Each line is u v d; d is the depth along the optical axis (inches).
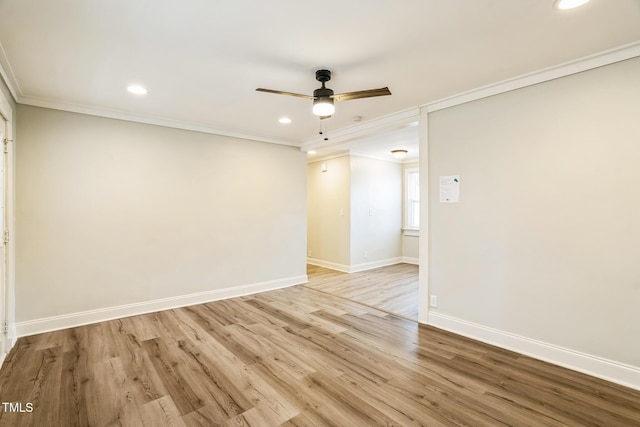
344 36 83.4
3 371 96.6
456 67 101.2
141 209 150.7
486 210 118.2
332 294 186.9
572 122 98.5
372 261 266.1
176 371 97.1
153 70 102.8
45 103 127.3
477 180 120.6
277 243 200.2
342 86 116.5
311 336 124.6
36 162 126.3
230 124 166.7
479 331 120.7
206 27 79.0
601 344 93.9
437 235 133.6
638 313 88.2
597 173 94.3
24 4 69.0
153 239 154.1
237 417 76.5
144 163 151.6
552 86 102.3
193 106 137.8
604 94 92.9
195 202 166.9
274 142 197.5
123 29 79.5
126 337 122.5
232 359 105.1
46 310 128.4
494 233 116.2
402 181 292.8
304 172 213.9
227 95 125.0
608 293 92.7
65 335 124.1
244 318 144.9
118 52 91.1
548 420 75.6
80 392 86.0
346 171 249.6
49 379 92.3
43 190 127.9
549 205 103.3
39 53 91.1
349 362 103.7
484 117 118.1
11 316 115.6
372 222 265.3
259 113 147.9
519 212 109.9
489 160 117.0
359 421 75.1
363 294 187.0
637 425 74.0
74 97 126.0
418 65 99.7
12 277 117.1
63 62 96.8
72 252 134.0
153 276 154.1
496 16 74.4
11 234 115.6
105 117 141.5
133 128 148.6
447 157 129.6
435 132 133.5
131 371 97.0
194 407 80.2
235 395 85.3
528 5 70.1
